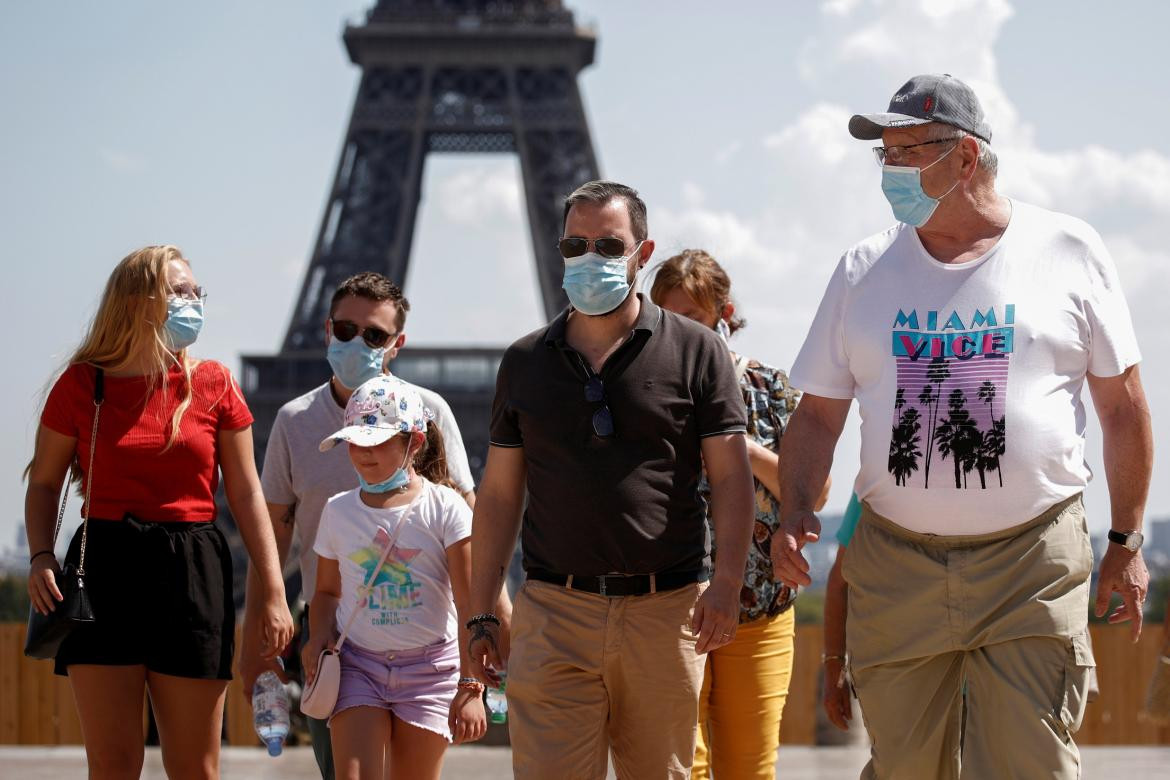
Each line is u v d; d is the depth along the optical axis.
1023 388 6.63
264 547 8.58
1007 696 6.54
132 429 8.11
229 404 8.48
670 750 7.07
